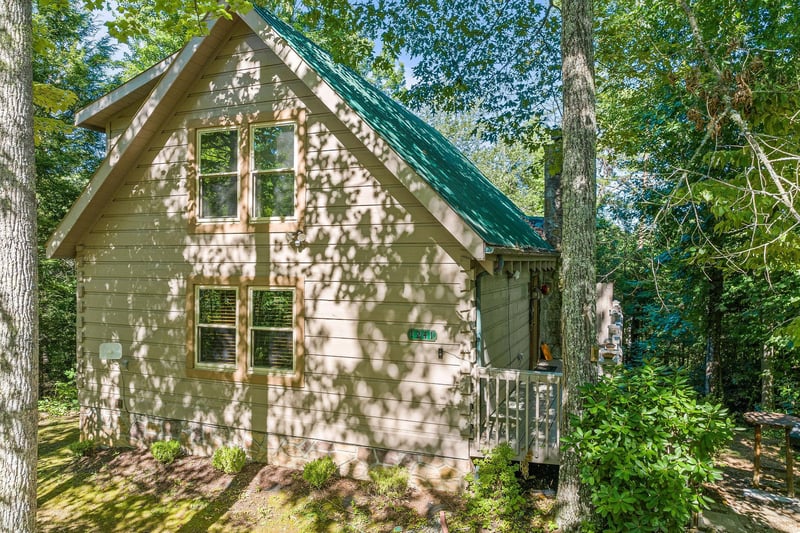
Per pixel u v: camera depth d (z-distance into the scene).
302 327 7.95
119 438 9.39
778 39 7.79
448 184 8.30
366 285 7.56
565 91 5.93
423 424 7.22
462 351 6.98
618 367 5.85
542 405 8.53
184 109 8.72
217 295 8.67
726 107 5.47
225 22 8.12
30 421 4.64
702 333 12.50
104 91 16.59
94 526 6.79
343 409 7.70
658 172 9.78
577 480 5.70
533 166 15.32
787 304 9.06
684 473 5.04
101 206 9.38
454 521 6.35
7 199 4.57
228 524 6.65
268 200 8.30
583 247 5.79
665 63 8.93
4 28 4.62
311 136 7.88
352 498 7.07
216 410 8.59
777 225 5.80
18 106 4.67
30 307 4.69
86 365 9.69
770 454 8.94
